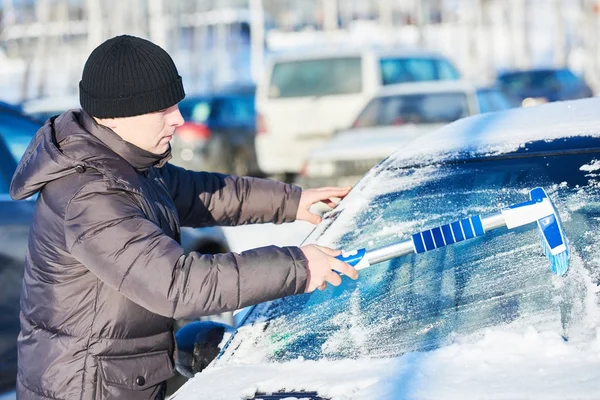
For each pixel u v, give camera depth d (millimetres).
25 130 5992
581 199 2734
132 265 2447
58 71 19938
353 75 13734
